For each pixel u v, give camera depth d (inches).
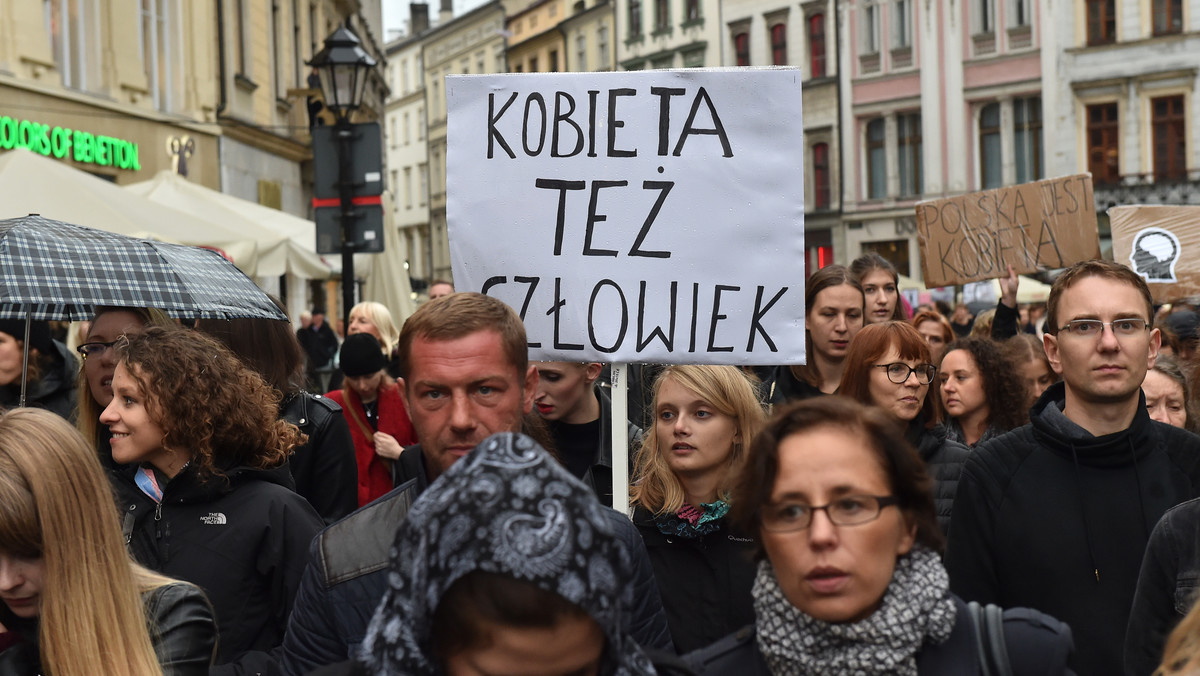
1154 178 1357.0
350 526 97.0
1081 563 123.0
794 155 136.8
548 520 56.7
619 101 137.9
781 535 77.0
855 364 171.5
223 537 120.5
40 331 210.7
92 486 95.0
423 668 59.2
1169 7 1339.8
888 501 76.3
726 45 1737.2
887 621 75.5
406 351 95.1
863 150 1560.0
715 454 130.3
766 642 79.0
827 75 1587.1
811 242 1617.9
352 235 395.2
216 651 113.3
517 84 139.3
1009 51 1433.3
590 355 137.4
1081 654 122.0
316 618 95.4
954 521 130.3
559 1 2372.0
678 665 77.8
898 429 77.9
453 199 139.9
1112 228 281.0
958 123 1471.5
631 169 137.8
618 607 57.6
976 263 298.0
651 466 134.5
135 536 121.9
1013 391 194.1
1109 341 124.6
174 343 123.0
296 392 174.7
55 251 152.3
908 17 1502.2
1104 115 1389.0
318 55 390.9
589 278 137.8
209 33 783.7
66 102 609.9
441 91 2930.6
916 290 989.8
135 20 687.1
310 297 1032.2
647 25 1897.1
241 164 837.2
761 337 136.1
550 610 56.1
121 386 121.3
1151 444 126.3
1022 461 128.1
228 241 381.1
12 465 92.3
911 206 1509.6
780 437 78.5
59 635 91.0
